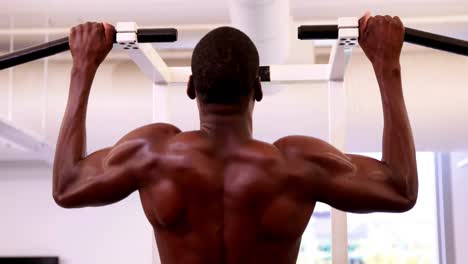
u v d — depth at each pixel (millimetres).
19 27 3879
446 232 5645
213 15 3625
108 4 3410
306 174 1149
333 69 1799
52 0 3340
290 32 3299
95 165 1204
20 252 5633
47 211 5676
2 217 5684
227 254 1141
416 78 3619
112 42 1352
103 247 5598
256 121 3641
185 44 4023
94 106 3672
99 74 3701
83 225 5641
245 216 1130
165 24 3807
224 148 1158
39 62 3754
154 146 1182
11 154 4801
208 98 1163
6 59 1438
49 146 3750
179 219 1146
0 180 5730
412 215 6062
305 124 3631
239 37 1168
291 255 1173
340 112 1893
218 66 1133
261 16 2355
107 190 1186
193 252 1146
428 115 3641
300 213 1156
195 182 1137
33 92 3725
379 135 3760
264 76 1958
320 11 3557
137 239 5586
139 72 3707
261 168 1136
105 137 3785
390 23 1269
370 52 1292
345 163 1163
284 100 3588
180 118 3549
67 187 1200
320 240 6074
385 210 1177
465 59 3611
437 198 5766
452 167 5684
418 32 1348
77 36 1303
